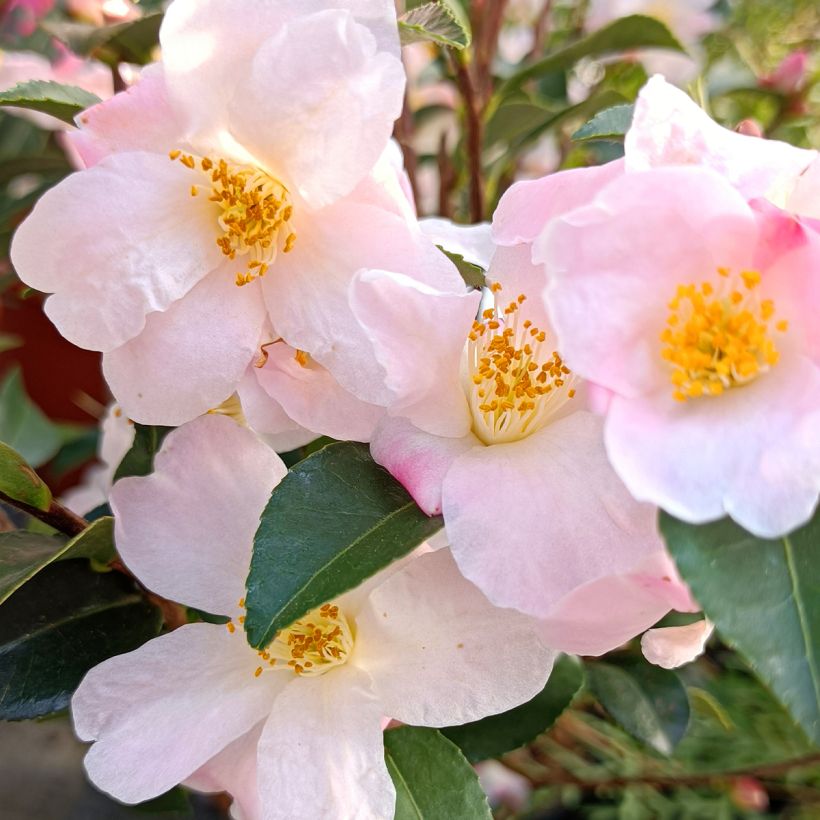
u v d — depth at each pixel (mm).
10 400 445
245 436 209
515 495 180
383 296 182
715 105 446
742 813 509
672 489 163
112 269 200
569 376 198
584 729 464
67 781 450
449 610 201
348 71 188
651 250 172
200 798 423
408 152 334
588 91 424
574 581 173
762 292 178
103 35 281
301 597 180
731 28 503
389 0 193
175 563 211
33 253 198
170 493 210
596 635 181
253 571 183
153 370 204
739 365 174
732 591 161
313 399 203
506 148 389
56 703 226
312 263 204
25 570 218
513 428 196
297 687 208
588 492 178
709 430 170
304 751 200
